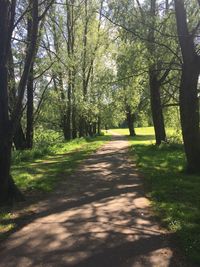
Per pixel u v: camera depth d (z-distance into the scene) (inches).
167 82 1176.8
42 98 1332.4
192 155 639.8
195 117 639.8
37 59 1023.0
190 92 636.7
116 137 2160.4
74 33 1582.2
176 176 606.5
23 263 266.4
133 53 730.8
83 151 1119.6
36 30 486.9
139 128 3572.8
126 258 272.5
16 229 344.5
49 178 618.8
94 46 1598.2
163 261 266.2
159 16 712.4
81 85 1596.9
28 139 1195.9
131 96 1237.7
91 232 332.2
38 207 428.5
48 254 282.2
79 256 277.4
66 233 330.3
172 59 754.8
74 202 450.0
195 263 261.4
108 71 1051.9
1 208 425.7
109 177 627.2
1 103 460.1
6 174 457.7
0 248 296.2
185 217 366.6
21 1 682.2
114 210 407.2
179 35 631.2
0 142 456.8
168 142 1181.7
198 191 492.4
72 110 1646.2
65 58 1213.1
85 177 632.4
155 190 500.4
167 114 1493.6
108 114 1943.9
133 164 789.9
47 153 1048.2
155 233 327.6
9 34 465.1
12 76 906.1
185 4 729.0
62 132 1769.2
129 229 339.6
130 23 692.1
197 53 667.4
